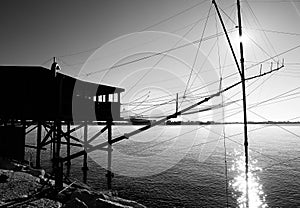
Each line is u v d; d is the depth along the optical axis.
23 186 15.16
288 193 33.34
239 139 161.88
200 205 26.33
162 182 35.38
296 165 55.16
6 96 22.73
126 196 27.53
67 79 22.92
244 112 17.09
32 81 22.75
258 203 29.25
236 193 32.34
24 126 25.36
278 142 127.44
